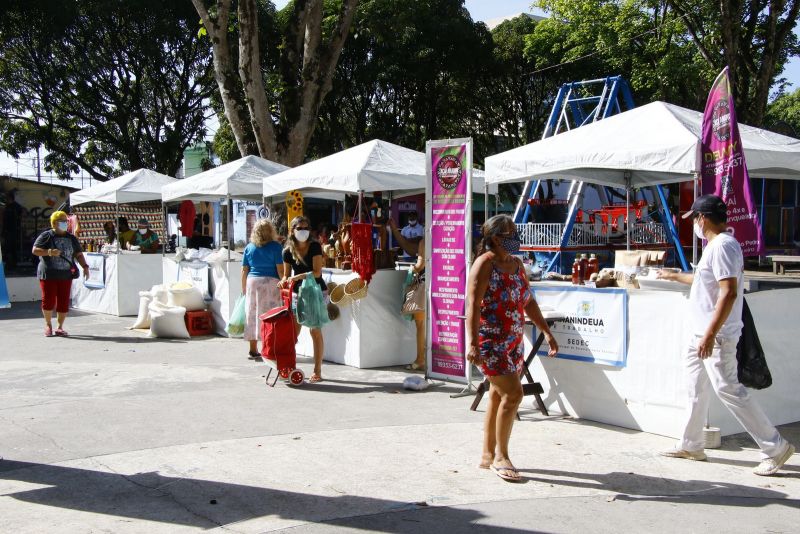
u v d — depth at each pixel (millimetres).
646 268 7277
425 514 4711
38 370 9484
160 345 11430
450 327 8344
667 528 4496
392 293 9703
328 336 10078
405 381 8352
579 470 5566
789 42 27188
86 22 30625
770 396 6723
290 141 17234
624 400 6680
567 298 7078
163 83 32719
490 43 32562
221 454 5961
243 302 11070
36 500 4973
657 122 7258
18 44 30875
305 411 7363
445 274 8359
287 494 5066
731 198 6312
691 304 5648
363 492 5105
